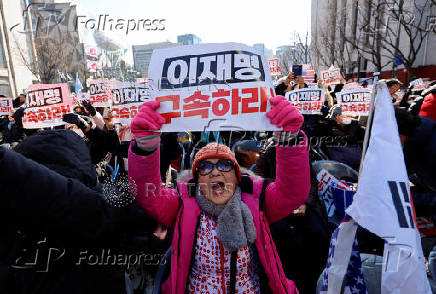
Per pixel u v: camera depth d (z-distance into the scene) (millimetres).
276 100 1151
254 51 1176
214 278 1388
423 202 2719
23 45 13523
